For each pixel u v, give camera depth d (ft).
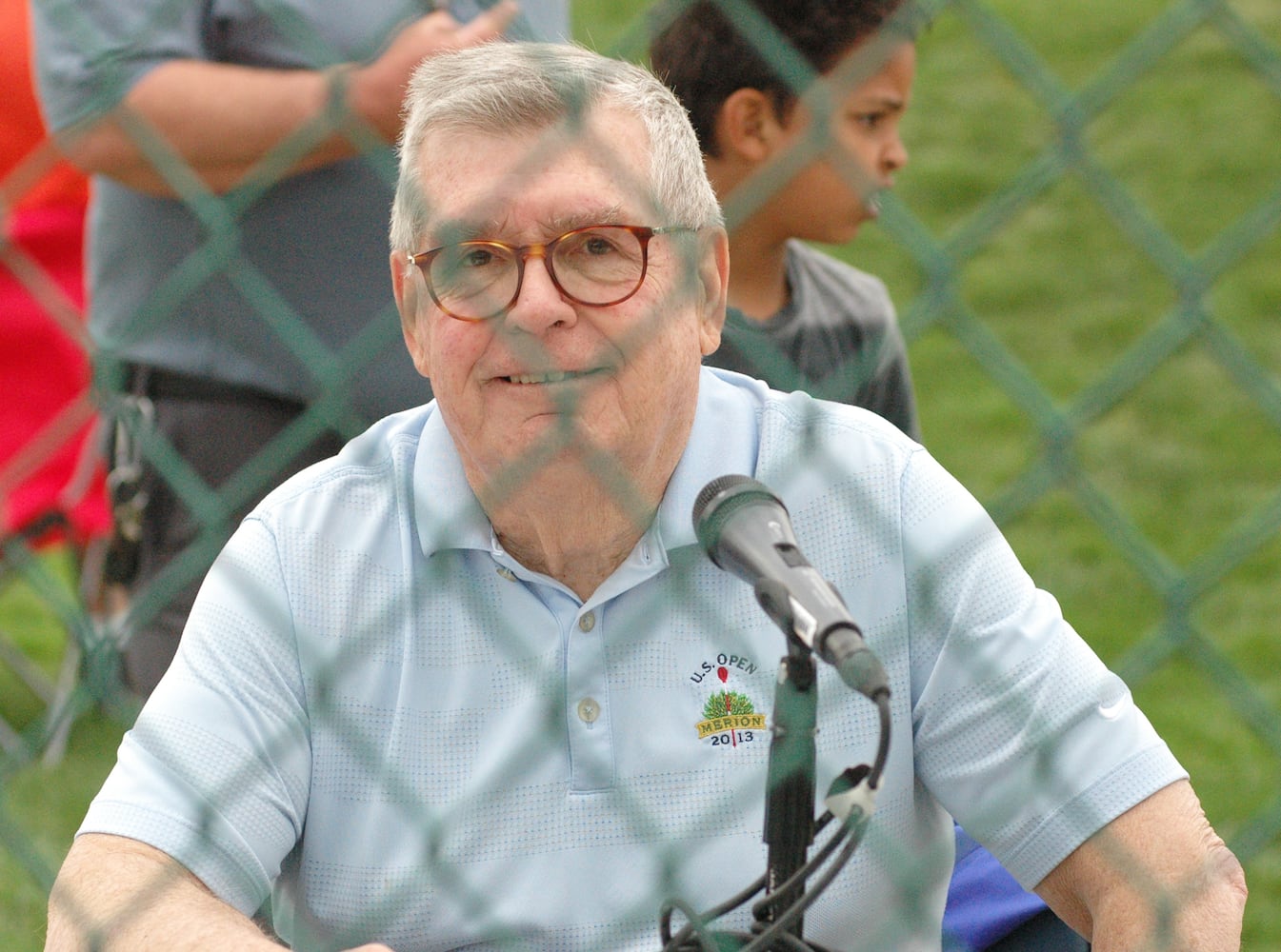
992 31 20.67
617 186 24.82
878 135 34.65
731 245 35.22
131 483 35.73
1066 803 26.76
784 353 36.11
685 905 22.76
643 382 25.34
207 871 26.23
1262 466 75.56
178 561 35.94
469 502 26.96
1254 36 19.35
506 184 24.52
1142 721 27.35
